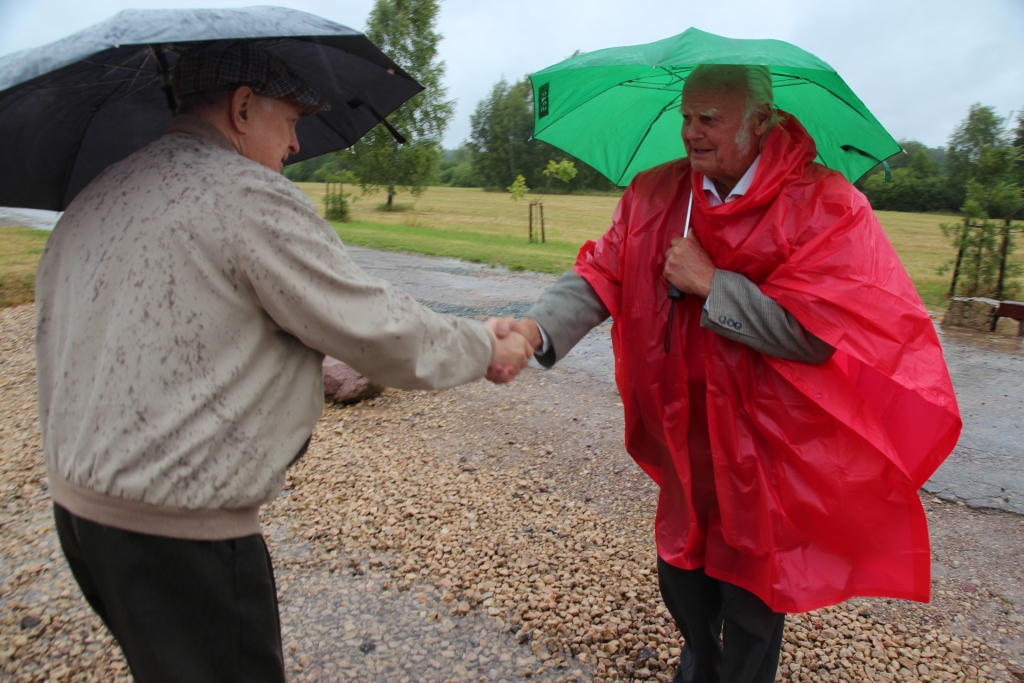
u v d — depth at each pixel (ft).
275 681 5.65
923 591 6.60
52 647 9.16
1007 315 32.68
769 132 6.57
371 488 13.58
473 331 6.13
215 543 5.08
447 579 10.63
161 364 4.77
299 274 5.01
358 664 8.88
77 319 4.98
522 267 47.55
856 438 6.54
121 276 4.83
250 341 5.05
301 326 5.08
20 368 22.16
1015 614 10.23
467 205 158.51
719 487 6.82
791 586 6.57
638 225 7.27
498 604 10.08
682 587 7.66
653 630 9.52
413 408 18.40
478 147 290.56
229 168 5.05
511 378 6.91
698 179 6.83
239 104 5.39
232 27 4.63
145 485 4.77
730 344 6.65
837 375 6.59
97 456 4.81
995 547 12.26
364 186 128.57
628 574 10.80
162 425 4.77
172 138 5.31
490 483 13.94
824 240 6.25
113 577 4.98
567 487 13.88
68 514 5.28
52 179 6.65
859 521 6.59
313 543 11.66
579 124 8.32
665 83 7.96
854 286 6.12
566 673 8.75
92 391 4.85
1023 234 45.24
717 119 6.33
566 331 7.54
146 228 4.85
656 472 8.08
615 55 6.29
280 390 5.29
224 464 4.96
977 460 16.28
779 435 6.59
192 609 5.08
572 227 100.32
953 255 78.79
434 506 12.91
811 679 8.70
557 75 6.82
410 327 5.41
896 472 6.48
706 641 7.84
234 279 4.93
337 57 6.67
